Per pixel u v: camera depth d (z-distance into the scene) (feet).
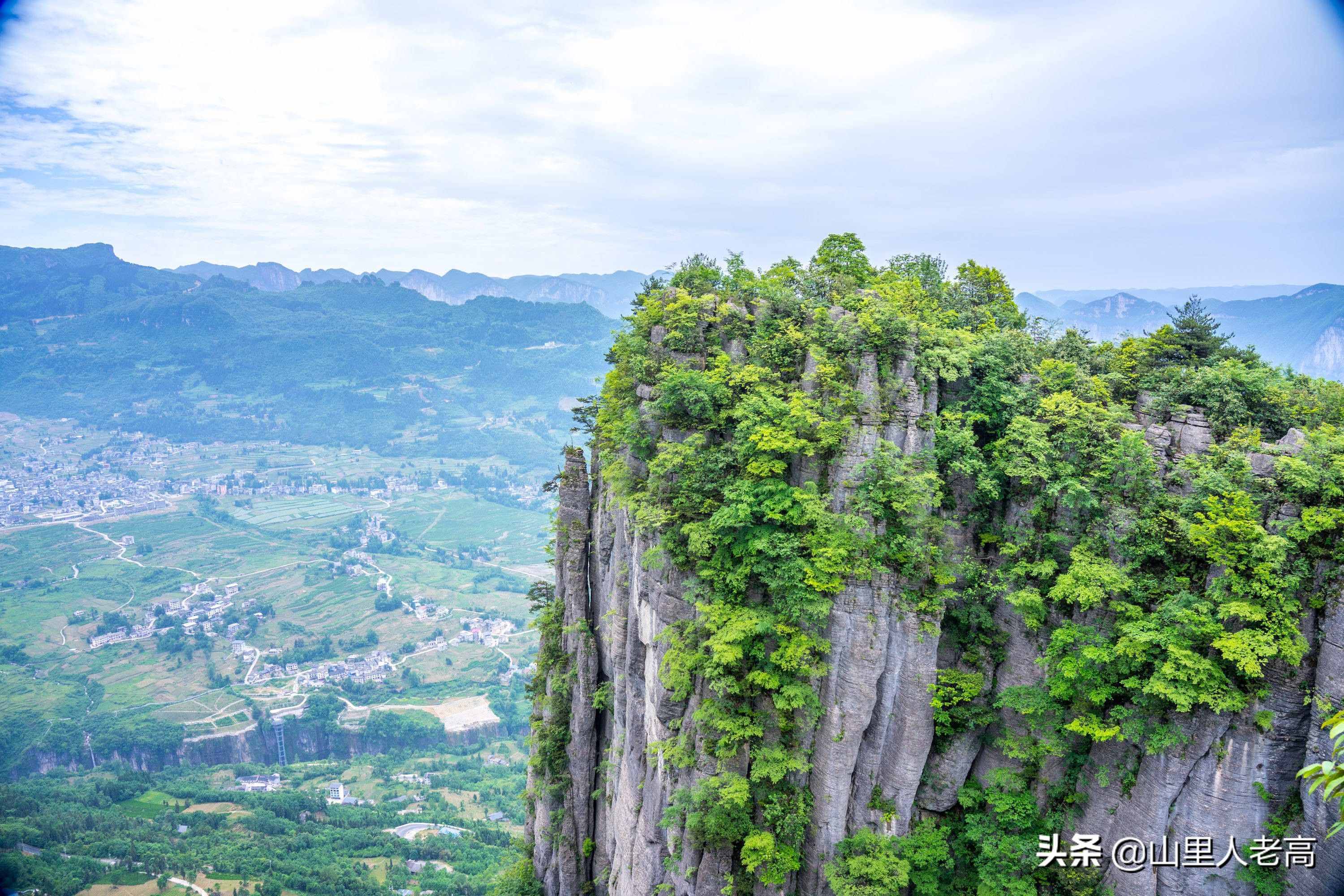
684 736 192.85
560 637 277.23
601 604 257.96
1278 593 155.94
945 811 195.21
